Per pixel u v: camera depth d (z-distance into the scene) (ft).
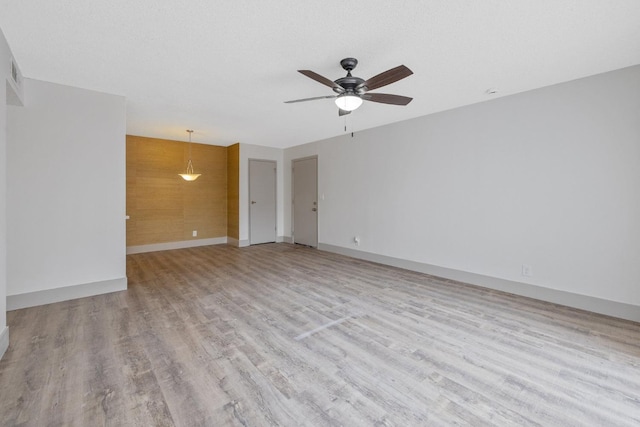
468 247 12.76
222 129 17.19
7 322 8.63
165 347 7.31
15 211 9.61
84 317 9.04
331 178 19.51
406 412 5.17
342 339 7.79
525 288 11.11
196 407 5.24
